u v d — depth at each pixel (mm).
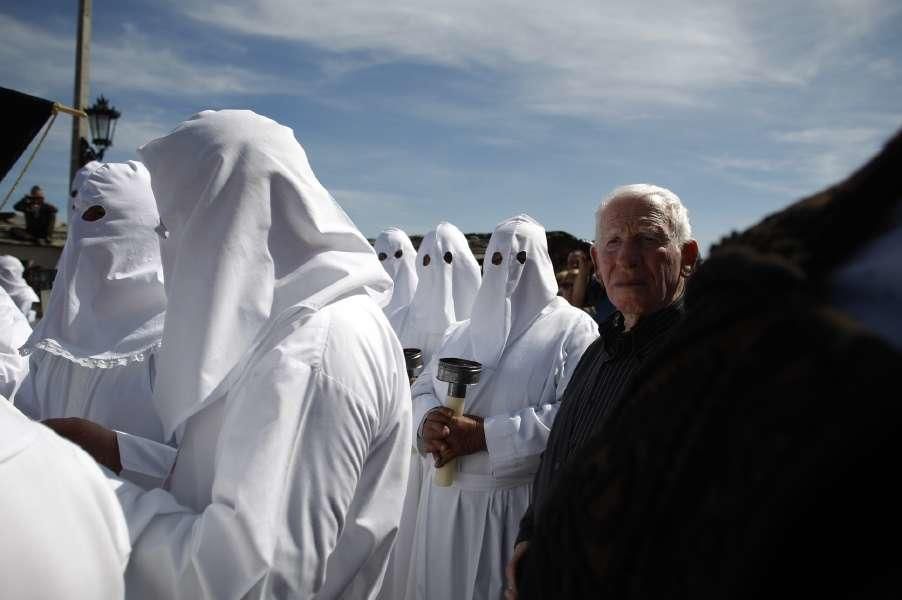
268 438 1429
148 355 2062
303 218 1754
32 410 2225
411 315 5797
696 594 474
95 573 957
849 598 409
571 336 3348
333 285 1678
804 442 423
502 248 3420
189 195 1707
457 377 2924
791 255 524
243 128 1743
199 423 1663
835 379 426
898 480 392
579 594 589
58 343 2135
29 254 12750
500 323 3371
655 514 524
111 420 2033
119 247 2248
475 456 3051
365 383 1597
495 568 2988
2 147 3348
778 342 479
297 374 1490
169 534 1443
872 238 498
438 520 3115
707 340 547
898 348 420
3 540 860
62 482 967
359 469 1575
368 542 1685
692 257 2309
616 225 2275
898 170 484
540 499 2221
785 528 418
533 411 3064
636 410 598
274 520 1395
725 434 483
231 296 1623
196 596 1367
